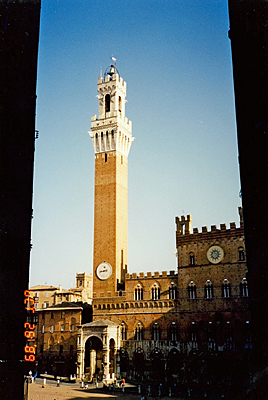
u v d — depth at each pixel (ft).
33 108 80.07
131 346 391.04
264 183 61.26
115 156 452.35
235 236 369.71
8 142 72.18
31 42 79.15
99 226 438.81
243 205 67.00
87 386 329.93
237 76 69.21
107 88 469.16
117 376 377.30
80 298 520.01
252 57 64.54
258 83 62.90
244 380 311.47
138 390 307.58
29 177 77.61
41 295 529.45
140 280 404.57
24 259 74.90
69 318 431.84
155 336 383.86
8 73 72.64
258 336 60.80
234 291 359.66
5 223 71.10
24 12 77.46
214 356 348.38
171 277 391.86
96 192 451.12
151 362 377.71
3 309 69.87
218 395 281.54
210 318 362.94
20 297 73.46
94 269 428.97
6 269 70.95
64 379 389.60
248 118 65.77
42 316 446.19
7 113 72.13
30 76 78.79
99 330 378.53
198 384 330.34
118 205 443.32
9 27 73.20
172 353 371.97
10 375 69.00
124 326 399.03
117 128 452.35
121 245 437.58
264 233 60.95
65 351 424.05
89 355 415.23
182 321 374.84
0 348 68.33
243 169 67.05
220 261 371.56
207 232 383.04
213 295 367.45
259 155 62.49
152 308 391.45
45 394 288.92
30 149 78.43
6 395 67.31
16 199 73.82
